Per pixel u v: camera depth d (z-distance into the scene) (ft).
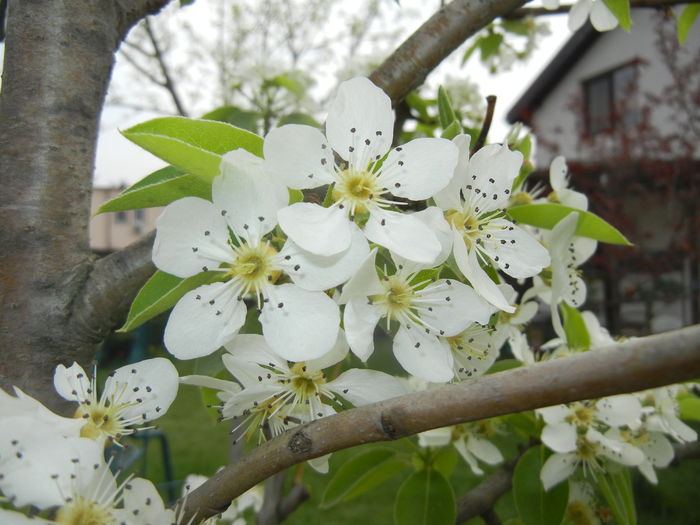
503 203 0.37
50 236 0.37
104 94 0.41
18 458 0.25
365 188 0.32
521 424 0.53
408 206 0.36
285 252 0.32
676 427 0.55
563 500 0.50
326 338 0.30
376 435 0.23
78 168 0.38
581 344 0.53
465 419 0.22
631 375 0.19
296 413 0.34
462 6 0.44
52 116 0.38
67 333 0.36
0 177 0.37
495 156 0.37
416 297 0.34
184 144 0.29
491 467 1.69
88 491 0.26
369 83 0.34
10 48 0.39
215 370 0.35
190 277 0.31
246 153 0.30
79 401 0.31
